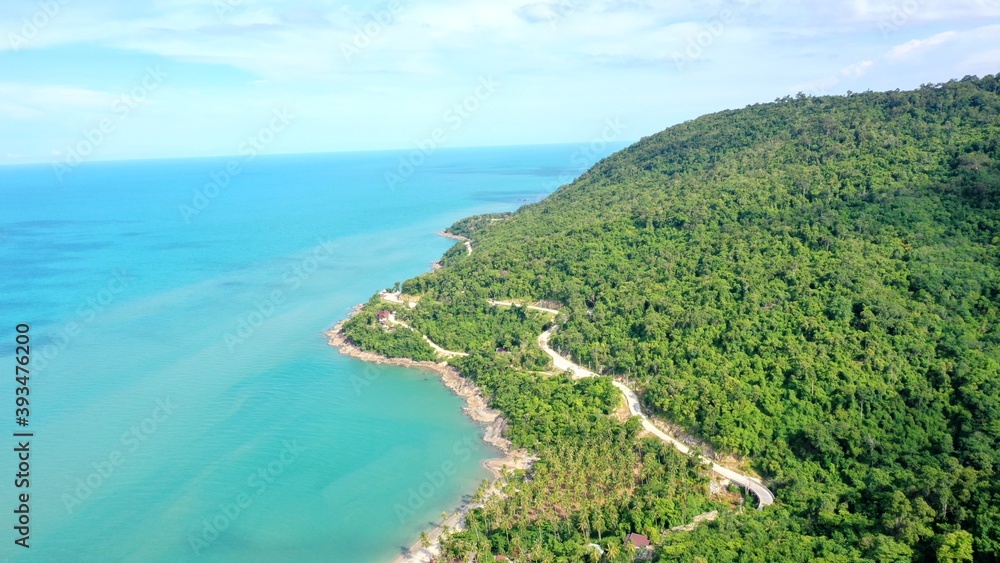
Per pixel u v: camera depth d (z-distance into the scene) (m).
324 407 150.12
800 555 80.69
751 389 121.62
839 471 106.69
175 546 104.38
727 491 105.94
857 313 133.25
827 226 163.62
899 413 112.00
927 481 89.12
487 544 94.50
